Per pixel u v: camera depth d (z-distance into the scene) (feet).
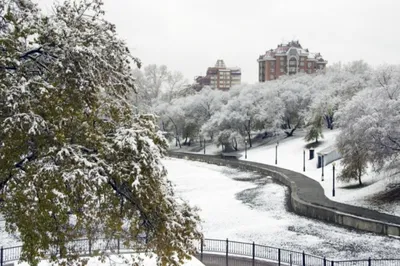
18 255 84.02
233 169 247.09
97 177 37.68
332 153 207.00
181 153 338.13
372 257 86.63
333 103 256.11
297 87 327.88
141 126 45.60
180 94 483.10
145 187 40.06
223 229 115.44
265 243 99.86
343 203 131.13
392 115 120.16
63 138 38.01
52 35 41.19
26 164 38.81
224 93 378.73
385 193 132.77
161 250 43.29
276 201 151.43
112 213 42.34
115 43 47.57
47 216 37.73
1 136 37.22
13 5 42.80
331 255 88.84
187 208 48.01
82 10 46.65
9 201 39.93
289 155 255.29
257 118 305.73
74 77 40.47
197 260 72.23
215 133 329.31
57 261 42.39
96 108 43.73
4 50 40.22
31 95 38.52
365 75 269.23
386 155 119.85
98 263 65.98
